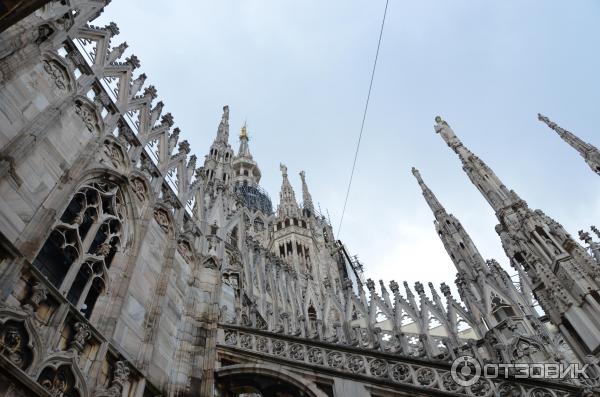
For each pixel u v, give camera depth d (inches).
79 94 530.9
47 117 457.7
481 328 850.8
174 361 550.0
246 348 584.4
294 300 1157.1
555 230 891.4
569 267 813.2
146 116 691.4
